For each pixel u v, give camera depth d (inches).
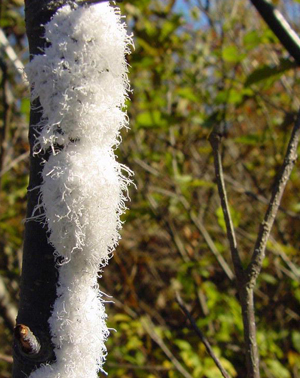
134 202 26.6
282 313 25.1
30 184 8.3
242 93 19.7
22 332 8.1
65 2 8.2
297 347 22.6
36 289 8.3
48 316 8.3
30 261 8.3
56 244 8.2
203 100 23.7
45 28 8.1
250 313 9.3
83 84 8.1
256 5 10.1
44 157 8.2
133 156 22.8
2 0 22.2
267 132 24.1
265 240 9.5
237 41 28.5
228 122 25.4
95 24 8.1
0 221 24.0
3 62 19.0
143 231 30.2
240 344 23.3
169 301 30.2
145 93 22.5
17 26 24.6
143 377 22.6
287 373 21.3
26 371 8.3
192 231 26.9
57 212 8.1
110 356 22.7
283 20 10.0
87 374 8.4
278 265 21.8
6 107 19.6
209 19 24.9
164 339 25.3
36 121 8.2
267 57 28.0
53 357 8.3
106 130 8.2
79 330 8.3
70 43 8.1
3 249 25.2
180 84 25.8
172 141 23.0
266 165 29.7
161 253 30.5
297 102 24.2
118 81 8.3
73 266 8.2
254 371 9.1
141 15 20.7
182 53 24.8
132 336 23.8
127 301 26.1
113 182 8.2
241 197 30.6
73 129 8.1
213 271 27.2
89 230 8.1
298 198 29.0
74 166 8.1
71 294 8.3
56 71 8.0
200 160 29.0
